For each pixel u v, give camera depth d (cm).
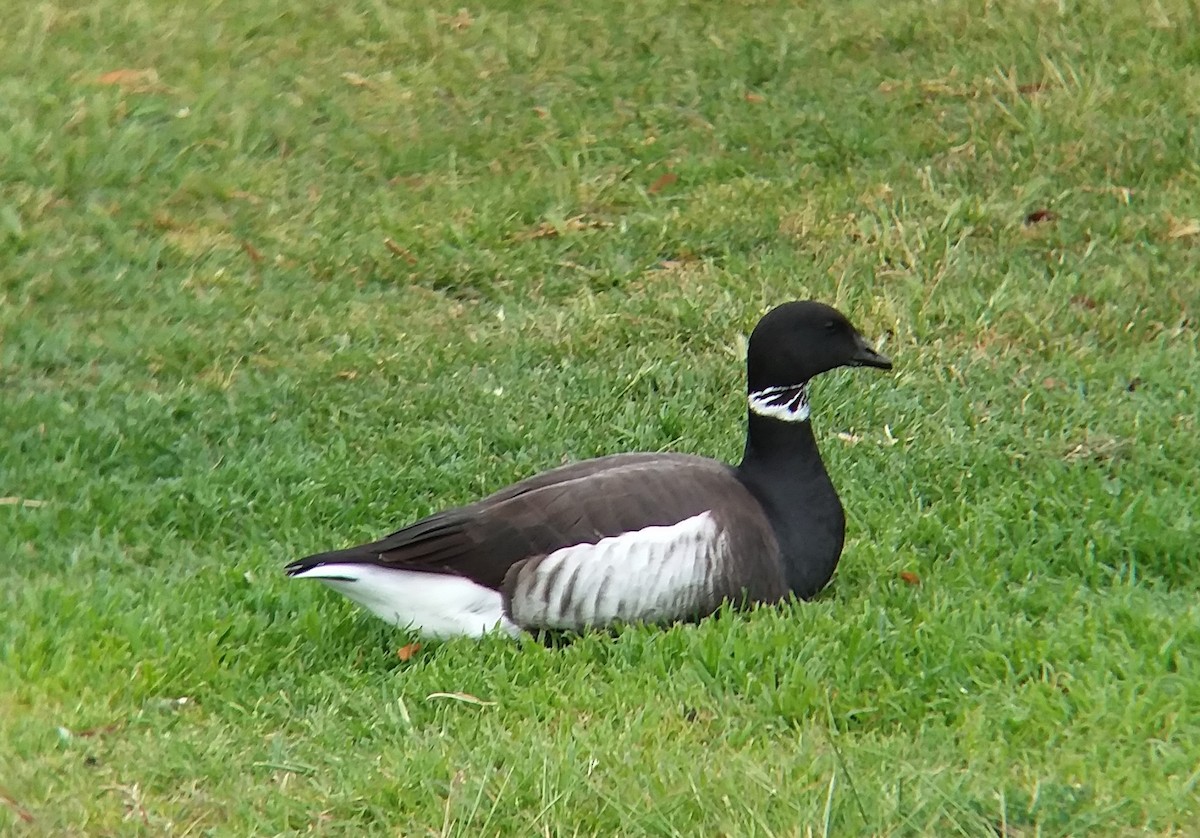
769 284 1486
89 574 1088
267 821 802
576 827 788
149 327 1442
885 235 1532
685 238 1584
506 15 2045
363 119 1819
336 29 2020
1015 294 1446
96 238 1584
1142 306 1431
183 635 972
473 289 1545
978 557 1077
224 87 1852
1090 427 1257
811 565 1017
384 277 1556
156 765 848
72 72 1867
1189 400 1289
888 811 780
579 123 1800
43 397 1318
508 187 1683
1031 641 937
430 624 970
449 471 1234
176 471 1246
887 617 982
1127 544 1085
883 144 1706
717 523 973
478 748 848
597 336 1431
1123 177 1616
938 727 862
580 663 928
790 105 1811
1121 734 845
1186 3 1892
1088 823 775
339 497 1198
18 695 909
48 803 815
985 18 1919
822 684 903
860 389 1331
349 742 878
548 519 956
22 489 1194
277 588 1045
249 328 1448
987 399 1316
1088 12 1889
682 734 860
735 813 786
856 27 1947
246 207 1656
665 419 1296
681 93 1850
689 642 930
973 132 1692
